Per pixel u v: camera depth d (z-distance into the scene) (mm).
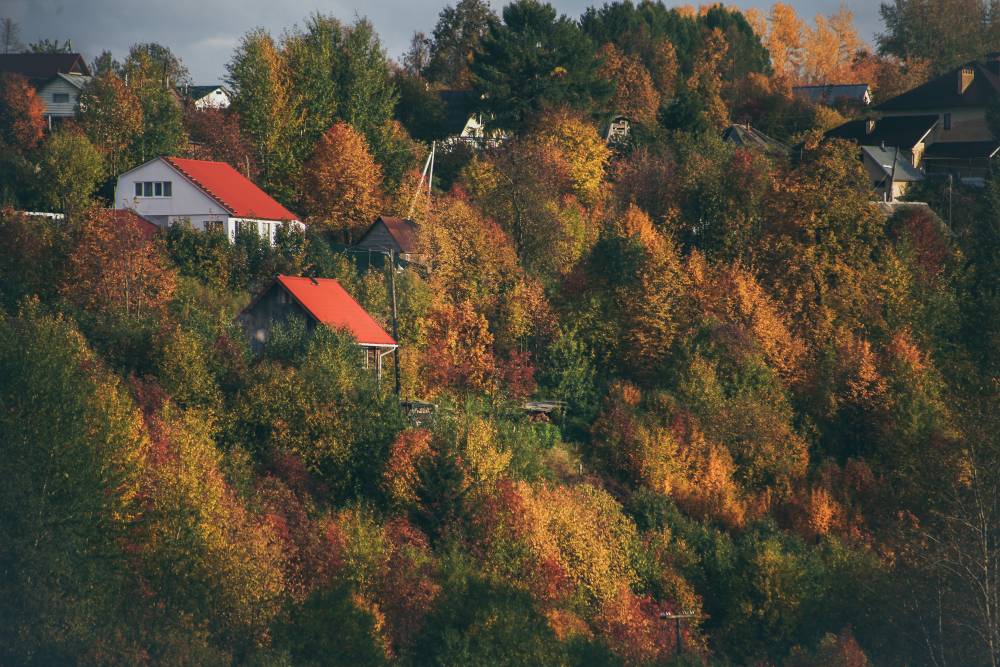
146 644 184625
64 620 180000
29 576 184000
